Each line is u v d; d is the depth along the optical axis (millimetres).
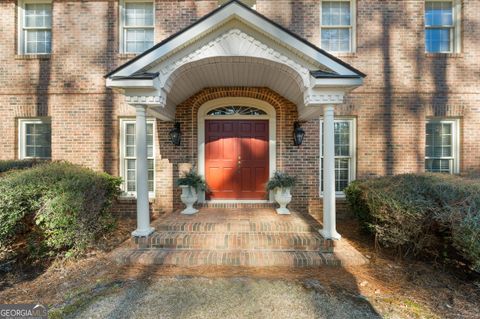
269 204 6695
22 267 4293
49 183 4430
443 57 6879
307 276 3854
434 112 6844
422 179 4766
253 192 7004
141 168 4734
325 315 2955
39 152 7176
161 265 4180
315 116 6156
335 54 6848
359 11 6836
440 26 7000
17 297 3486
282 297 3283
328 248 4559
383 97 6863
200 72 5402
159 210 6922
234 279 3707
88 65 6922
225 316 2926
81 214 4625
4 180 4223
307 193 6906
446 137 7070
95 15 6918
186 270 4016
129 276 3820
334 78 4387
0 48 6949
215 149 6996
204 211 6129
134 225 6367
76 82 6918
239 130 7000
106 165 6965
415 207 4043
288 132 6879
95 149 6961
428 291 3508
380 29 6855
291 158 6902
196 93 6754
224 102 6918
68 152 6941
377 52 6852
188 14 6863
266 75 5684
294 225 5047
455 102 6855
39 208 4262
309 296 3316
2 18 6961
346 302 3207
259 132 7000
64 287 3680
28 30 7125
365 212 5227
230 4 4375
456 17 6953
